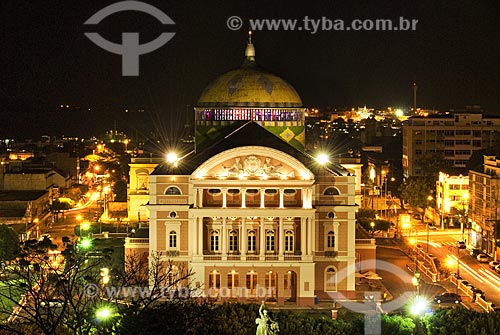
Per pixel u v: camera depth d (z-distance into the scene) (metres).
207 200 191.12
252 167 189.12
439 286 198.75
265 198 190.62
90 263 175.75
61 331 133.00
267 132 198.38
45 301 124.44
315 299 187.75
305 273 188.25
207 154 193.75
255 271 188.88
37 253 149.88
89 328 121.25
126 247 194.38
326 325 151.12
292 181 188.75
